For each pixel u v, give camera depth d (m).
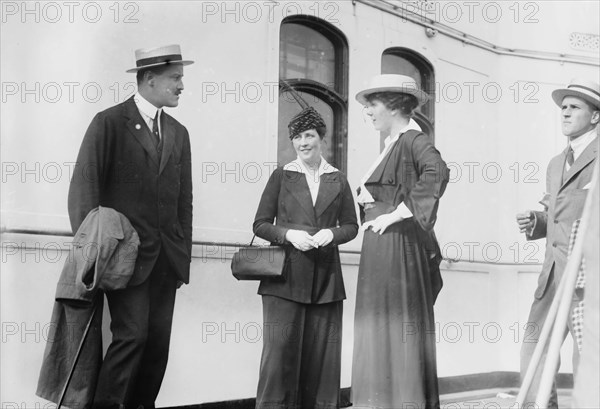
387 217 4.51
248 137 5.28
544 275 4.91
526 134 6.48
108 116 4.53
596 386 3.51
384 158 4.58
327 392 4.57
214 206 5.12
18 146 4.54
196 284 5.00
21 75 4.59
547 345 4.85
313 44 5.66
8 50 4.58
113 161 4.52
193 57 5.10
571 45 6.65
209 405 5.00
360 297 4.60
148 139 4.57
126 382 4.36
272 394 4.45
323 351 4.60
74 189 4.39
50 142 4.60
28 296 4.46
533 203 6.44
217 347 5.05
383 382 4.51
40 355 4.47
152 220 4.51
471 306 6.13
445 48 6.17
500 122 6.43
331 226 4.64
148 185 4.53
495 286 6.29
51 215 4.55
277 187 4.68
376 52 5.83
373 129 5.79
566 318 3.47
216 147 5.15
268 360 4.48
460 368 6.01
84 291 4.19
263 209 4.65
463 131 6.25
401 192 4.52
